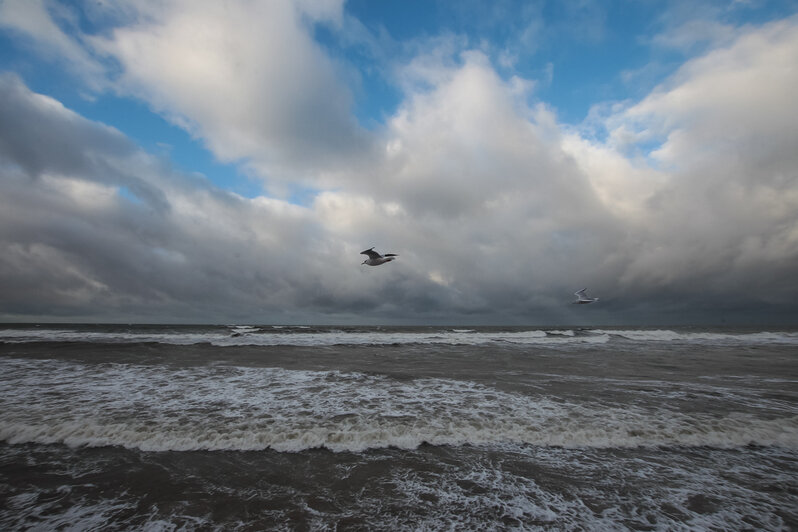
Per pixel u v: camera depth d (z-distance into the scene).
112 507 4.90
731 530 4.47
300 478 5.73
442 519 4.65
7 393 10.44
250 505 4.96
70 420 8.08
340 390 11.14
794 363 17.53
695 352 22.94
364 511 4.82
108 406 9.21
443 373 14.20
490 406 9.48
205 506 4.93
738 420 8.42
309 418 8.42
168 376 13.10
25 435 7.29
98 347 22.05
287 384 11.94
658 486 5.56
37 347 21.72
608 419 8.46
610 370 15.16
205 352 20.48
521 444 7.12
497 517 4.71
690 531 4.45
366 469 6.05
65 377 12.78
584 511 4.87
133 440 7.11
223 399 9.99
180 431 7.53
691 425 8.09
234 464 6.21
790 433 7.70
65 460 6.32
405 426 7.91
